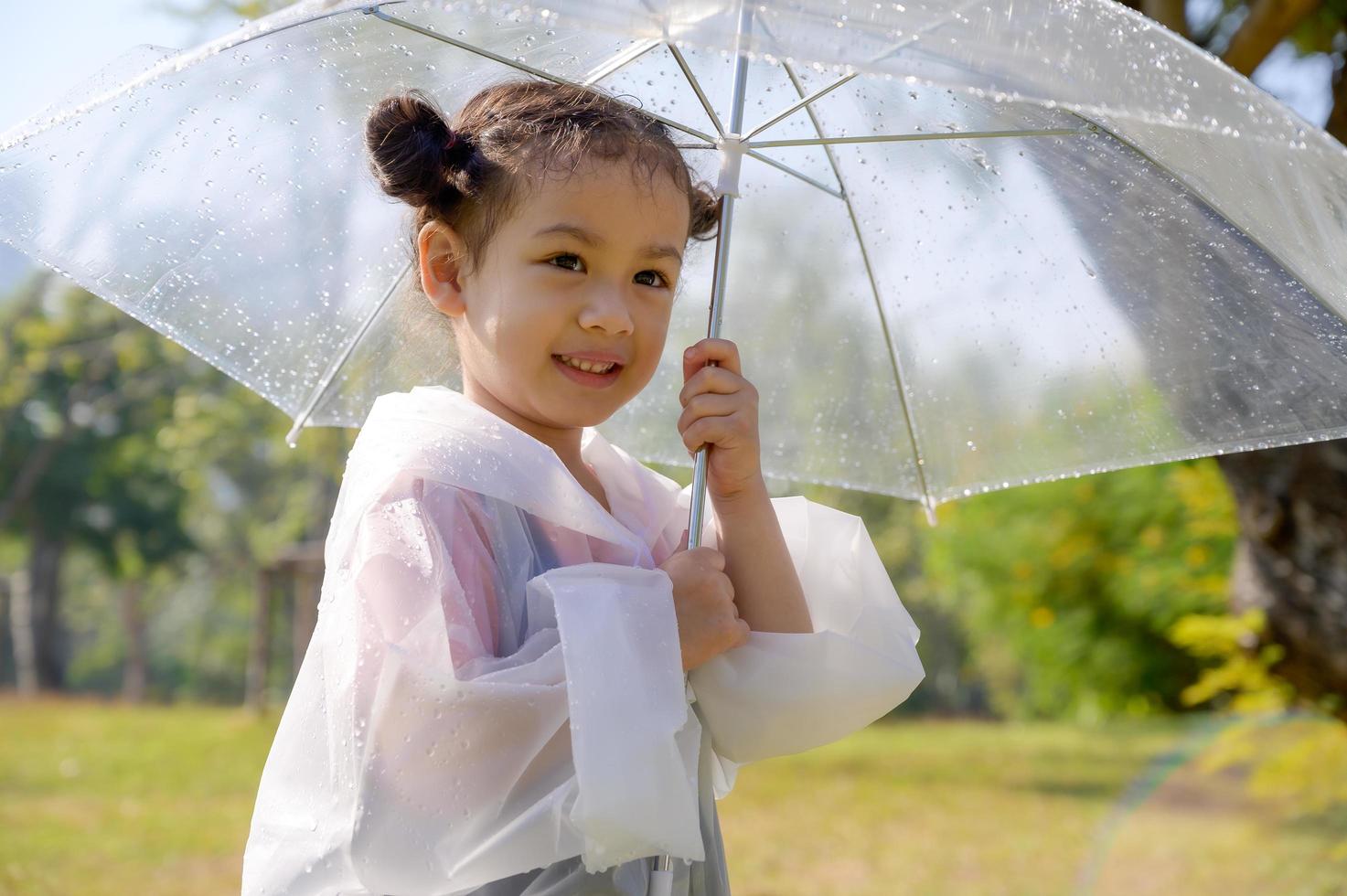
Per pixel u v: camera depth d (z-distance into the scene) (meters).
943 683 31.08
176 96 1.79
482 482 1.53
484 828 1.35
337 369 2.09
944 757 14.25
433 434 1.56
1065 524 12.33
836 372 2.27
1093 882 7.63
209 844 7.78
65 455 30.02
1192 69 1.40
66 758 11.59
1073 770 12.84
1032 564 12.55
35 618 34.34
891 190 2.11
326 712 1.45
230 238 1.95
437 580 1.43
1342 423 1.88
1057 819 9.95
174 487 32.53
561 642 1.38
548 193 1.59
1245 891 7.16
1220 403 1.98
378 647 1.39
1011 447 2.17
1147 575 11.73
